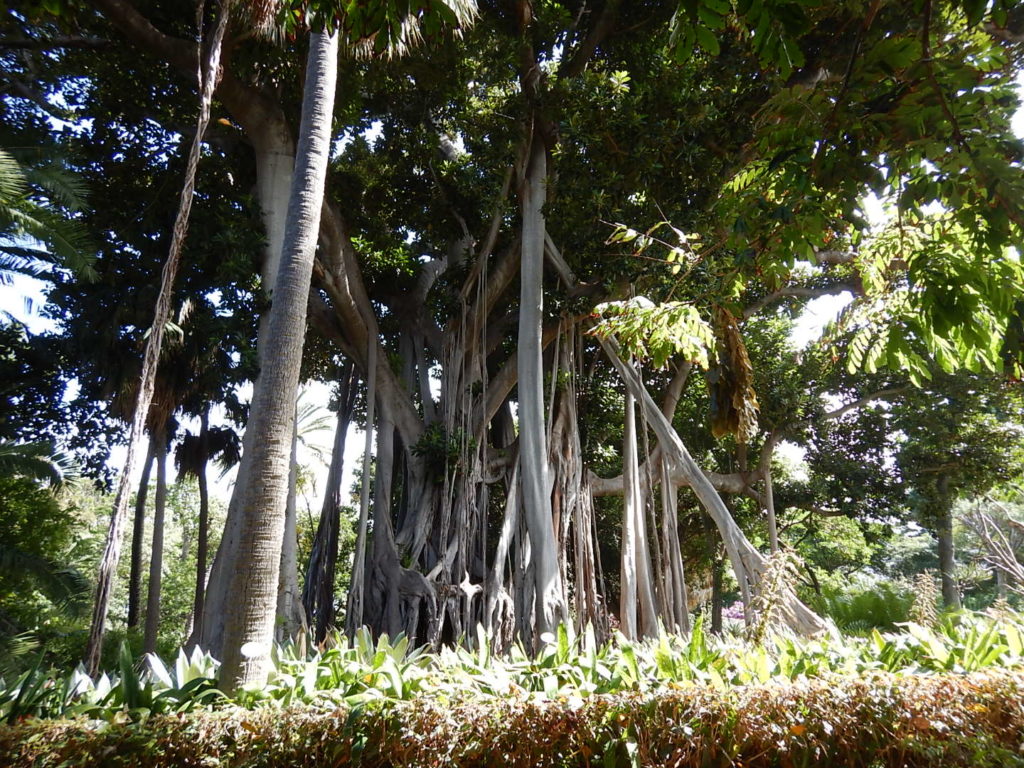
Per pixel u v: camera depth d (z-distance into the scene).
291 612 9.45
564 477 11.21
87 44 10.75
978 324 3.33
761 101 10.33
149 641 13.48
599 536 16.92
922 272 3.35
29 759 3.17
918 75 3.20
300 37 9.67
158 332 5.19
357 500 18.83
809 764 3.72
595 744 3.66
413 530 11.67
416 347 14.08
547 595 9.52
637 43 12.38
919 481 15.98
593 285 11.59
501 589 10.70
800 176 3.53
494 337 13.42
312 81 5.57
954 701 3.93
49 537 13.95
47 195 10.34
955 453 15.58
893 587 15.73
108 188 12.19
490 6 11.67
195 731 3.39
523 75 11.69
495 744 3.55
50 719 3.51
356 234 14.52
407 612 10.73
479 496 12.12
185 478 16.23
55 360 13.41
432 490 11.96
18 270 11.98
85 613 12.44
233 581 4.22
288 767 3.40
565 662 4.67
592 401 13.95
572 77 11.98
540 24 11.55
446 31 10.15
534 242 11.21
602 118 10.34
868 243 4.86
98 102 11.94
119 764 3.22
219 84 10.04
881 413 16.55
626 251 10.46
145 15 10.21
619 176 10.33
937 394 15.05
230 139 12.18
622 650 4.87
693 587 22.08
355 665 4.29
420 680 4.11
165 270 5.35
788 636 5.46
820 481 17.02
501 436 14.09
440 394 13.00
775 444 16.27
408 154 13.27
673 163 10.28
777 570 5.83
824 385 16.22
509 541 11.10
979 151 3.11
